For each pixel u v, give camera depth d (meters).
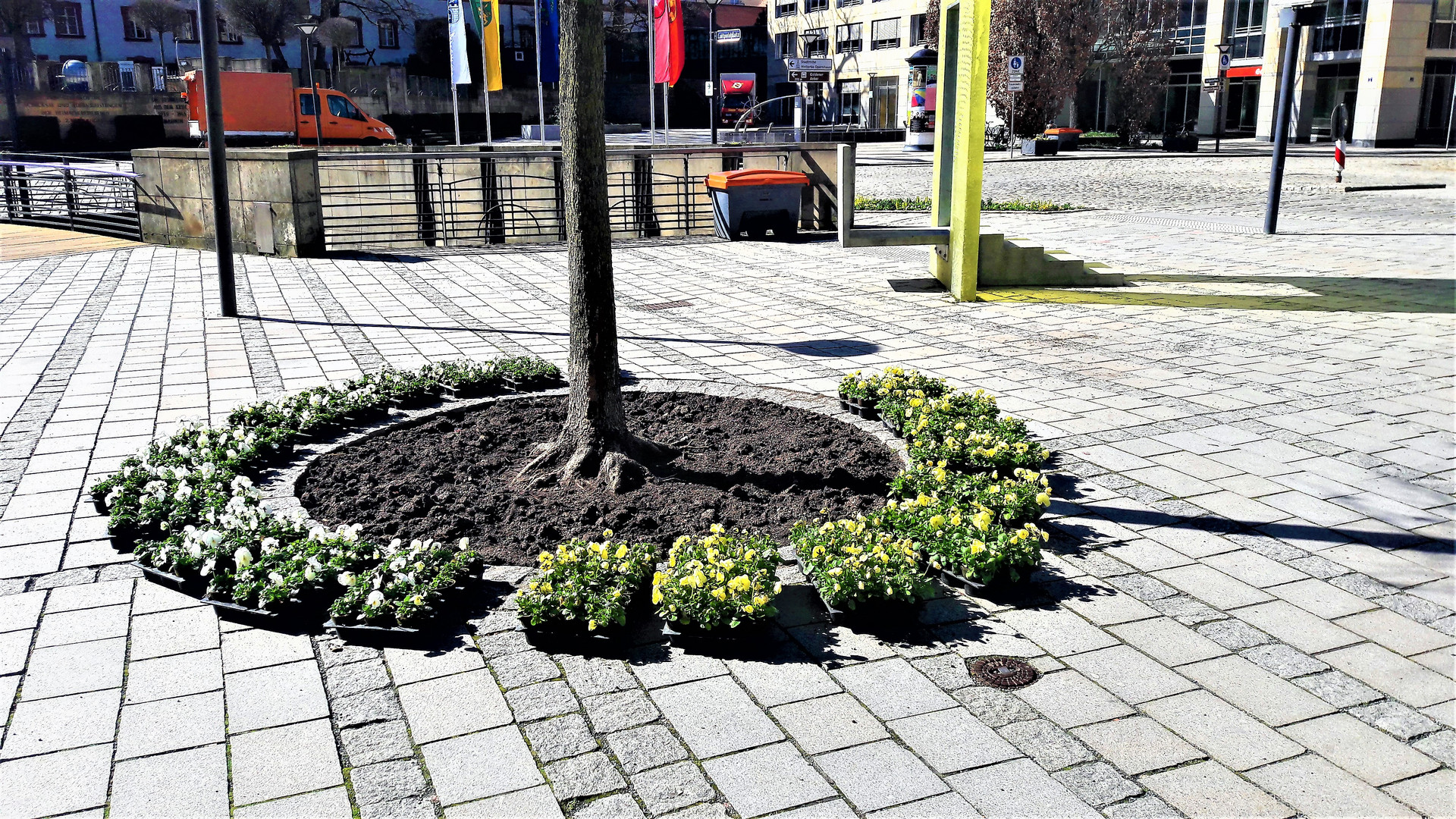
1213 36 48.16
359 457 6.37
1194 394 7.86
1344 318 10.54
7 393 8.16
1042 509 5.32
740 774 3.42
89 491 6.00
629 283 13.40
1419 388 7.93
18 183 21.23
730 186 16.77
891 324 10.63
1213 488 5.94
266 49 53.66
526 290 13.05
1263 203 21.88
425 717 3.77
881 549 4.52
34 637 4.36
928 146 43.88
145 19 51.81
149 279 13.76
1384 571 4.88
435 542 4.98
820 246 16.56
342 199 22.45
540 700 3.87
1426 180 25.86
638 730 3.68
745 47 68.19
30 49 49.75
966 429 6.30
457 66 23.78
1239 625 4.39
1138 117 44.03
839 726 3.69
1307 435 6.85
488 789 3.36
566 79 5.59
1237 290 12.20
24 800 3.32
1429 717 3.72
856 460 6.18
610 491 5.75
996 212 20.86
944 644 4.26
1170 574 4.87
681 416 7.18
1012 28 41.00
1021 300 11.78
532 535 5.22
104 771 3.47
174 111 46.59
